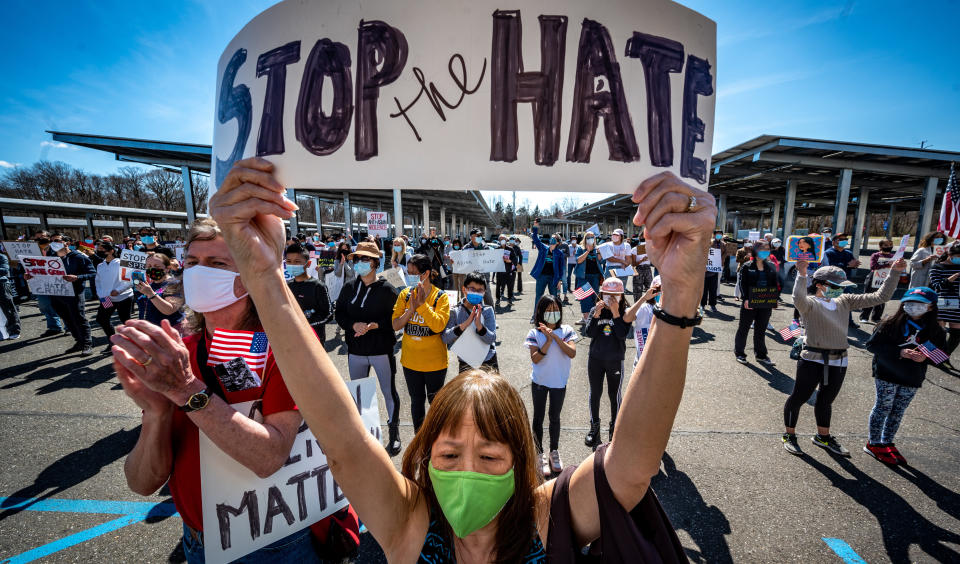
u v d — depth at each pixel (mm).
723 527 2641
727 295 11062
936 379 5160
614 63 785
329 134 783
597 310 3586
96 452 3469
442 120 777
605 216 45812
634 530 828
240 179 739
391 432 3559
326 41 780
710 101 852
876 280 7824
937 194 18125
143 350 857
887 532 2584
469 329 3438
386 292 3438
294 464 1295
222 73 870
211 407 944
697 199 706
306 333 808
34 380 5105
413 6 767
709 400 4570
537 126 778
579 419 4195
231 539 1196
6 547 2473
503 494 928
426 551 951
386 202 28109
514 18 768
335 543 1354
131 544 2490
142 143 13500
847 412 4262
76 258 6129
